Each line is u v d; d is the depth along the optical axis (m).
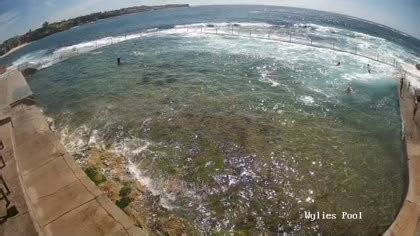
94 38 52.56
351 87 23.36
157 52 35.84
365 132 17.05
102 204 11.20
